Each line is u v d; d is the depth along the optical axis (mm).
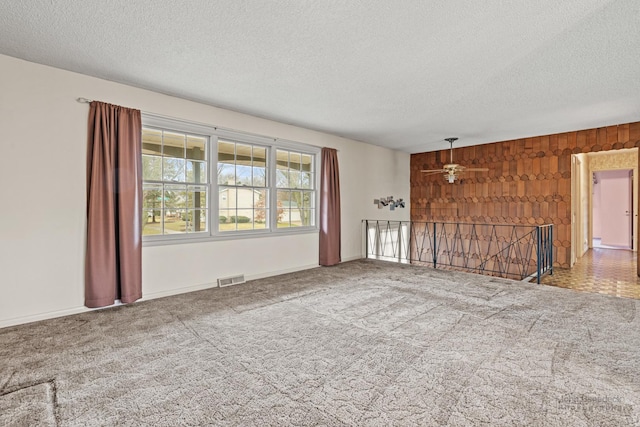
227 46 2625
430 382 1953
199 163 4195
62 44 2609
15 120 2859
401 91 3623
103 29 2379
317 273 5039
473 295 3783
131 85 3479
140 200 3518
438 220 7535
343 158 6117
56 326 2842
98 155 3234
